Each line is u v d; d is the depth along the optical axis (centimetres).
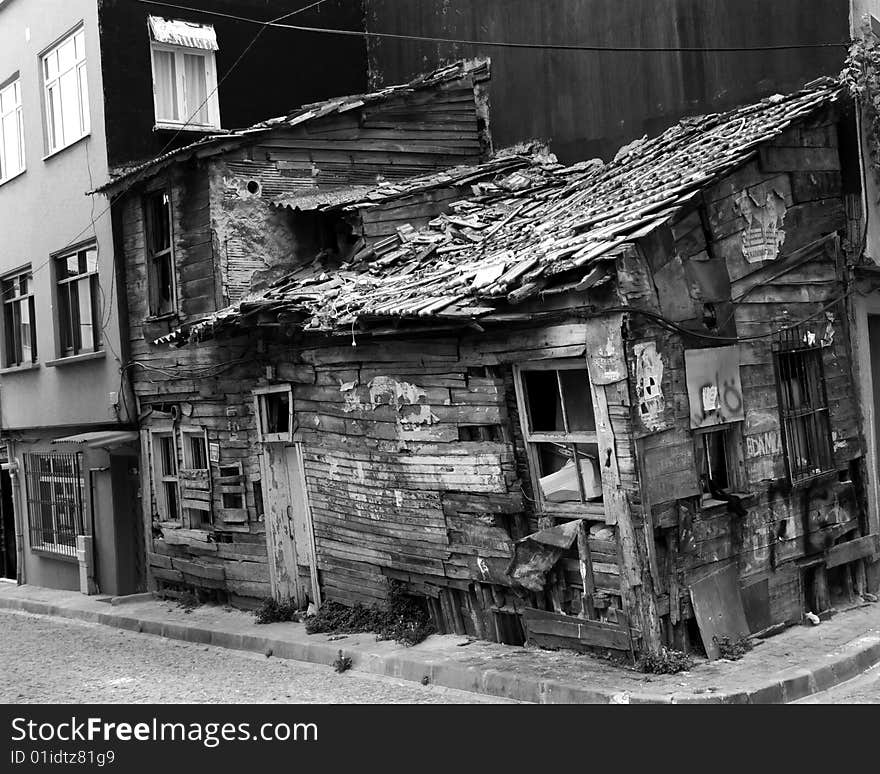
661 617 934
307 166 1529
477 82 1670
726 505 1002
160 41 1691
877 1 1235
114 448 1666
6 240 2042
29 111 1920
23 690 1066
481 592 1096
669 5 1412
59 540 1925
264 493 1413
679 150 1223
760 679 874
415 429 1140
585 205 1200
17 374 2042
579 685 883
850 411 1162
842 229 1144
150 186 1573
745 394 1036
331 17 1880
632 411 920
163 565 1634
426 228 1430
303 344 1304
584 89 1537
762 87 1302
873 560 1170
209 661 1211
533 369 1014
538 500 1030
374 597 1232
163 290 1611
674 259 969
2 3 1981
